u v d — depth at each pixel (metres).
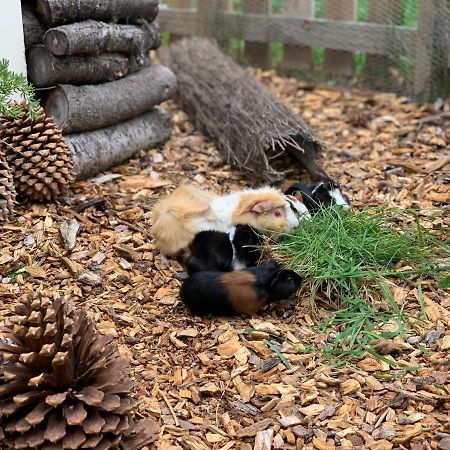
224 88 1.96
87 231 1.56
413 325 1.35
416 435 1.17
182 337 1.33
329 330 1.35
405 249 1.46
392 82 2.26
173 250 1.48
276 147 1.82
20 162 1.56
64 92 1.66
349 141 1.96
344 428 1.19
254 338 1.33
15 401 1.09
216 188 1.74
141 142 1.84
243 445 1.17
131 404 1.14
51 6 1.63
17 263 1.45
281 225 1.47
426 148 1.90
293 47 2.38
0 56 1.60
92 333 1.16
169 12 2.46
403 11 2.20
